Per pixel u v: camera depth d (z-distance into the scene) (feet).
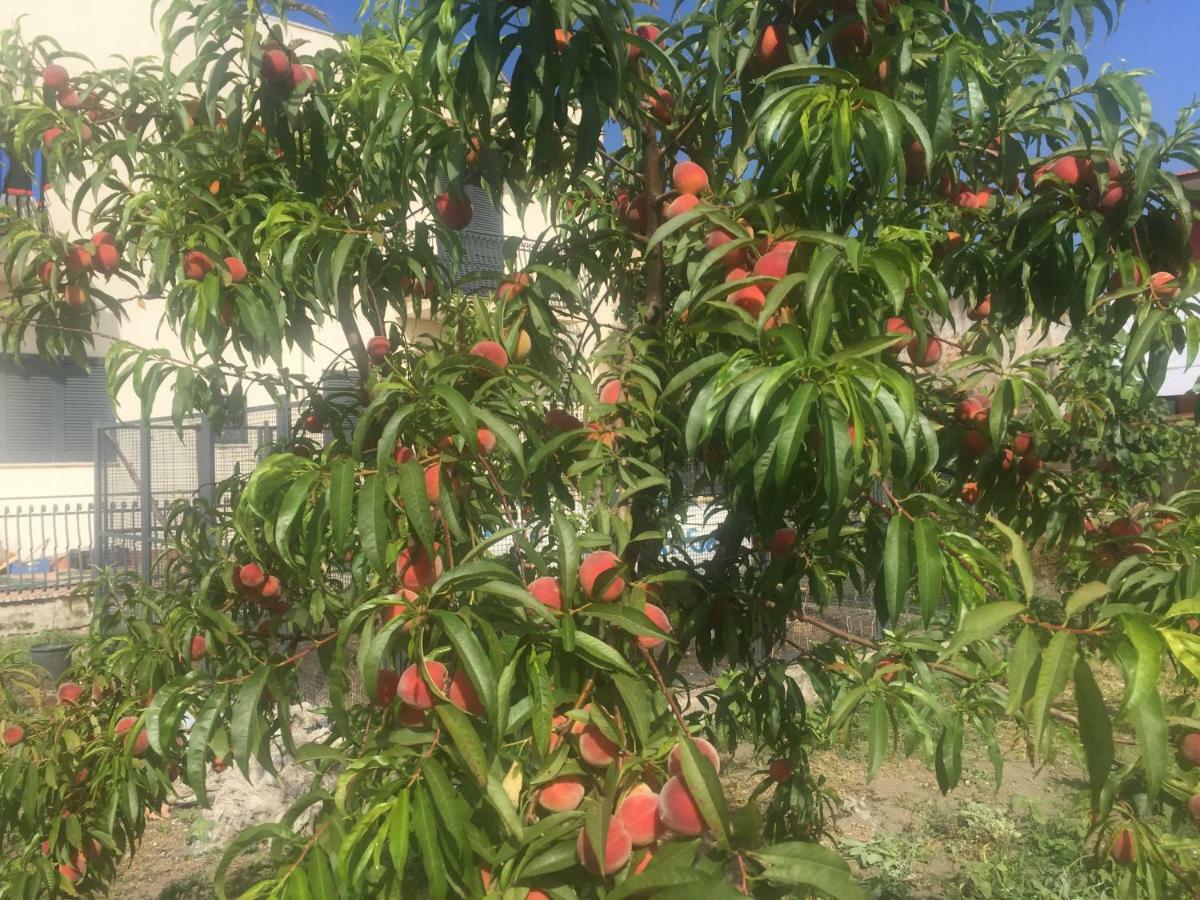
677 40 6.88
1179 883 6.11
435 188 7.43
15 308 8.95
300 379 8.62
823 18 5.98
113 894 13.67
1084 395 9.79
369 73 7.61
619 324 9.18
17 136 8.75
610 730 4.48
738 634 7.63
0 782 8.32
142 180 8.68
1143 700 3.26
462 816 4.23
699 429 4.50
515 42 5.57
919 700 6.48
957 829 16.06
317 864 4.40
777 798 8.52
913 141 5.91
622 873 4.31
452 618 4.28
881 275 4.33
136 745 8.02
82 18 36.99
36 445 38.52
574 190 9.33
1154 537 6.40
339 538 4.67
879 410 4.31
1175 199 5.76
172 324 7.60
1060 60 5.95
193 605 8.14
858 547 7.07
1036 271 6.86
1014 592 5.04
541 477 6.84
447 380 5.67
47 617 29.40
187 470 28.04
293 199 7.67
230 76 7.25
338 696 4.93
